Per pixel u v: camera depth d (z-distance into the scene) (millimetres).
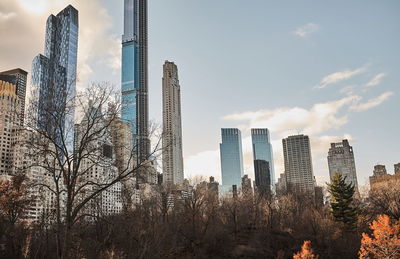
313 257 79875
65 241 31109
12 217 56688
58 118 33156
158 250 48188
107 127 33969
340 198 100562
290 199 124438
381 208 100875
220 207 103312
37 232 51438
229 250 82750
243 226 100438
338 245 88500
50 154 33000
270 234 94312
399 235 70750
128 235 46781
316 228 96250
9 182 54875
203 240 81062
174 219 75938
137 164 34906
